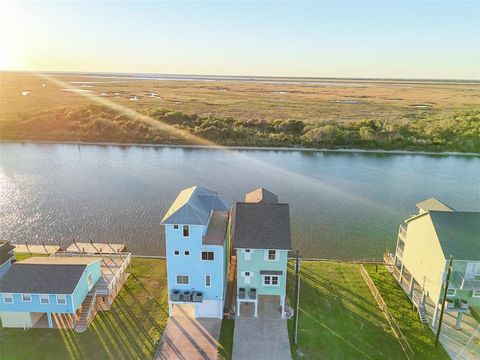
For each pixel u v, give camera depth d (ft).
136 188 198.08
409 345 81.15
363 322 89.86
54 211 163.53
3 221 152.25
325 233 146.00
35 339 81.46
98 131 319.06
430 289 88.07
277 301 97.81
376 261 122.42
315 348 80.53
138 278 107.96
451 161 277.03
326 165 260.21
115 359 75.82
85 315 87.30
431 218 88.79
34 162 251.19
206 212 92.27
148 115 361.92
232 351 78.89
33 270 86.43
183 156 278.26
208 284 88.69
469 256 80.74
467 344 81.46
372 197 192.75
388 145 307.58
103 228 145.89
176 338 82.64
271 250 86.53
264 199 111.75
